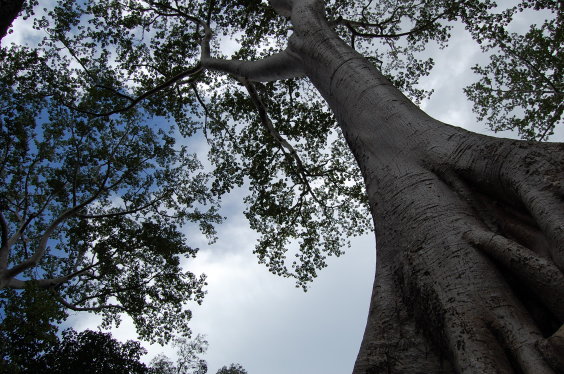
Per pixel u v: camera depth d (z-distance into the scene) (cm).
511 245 186
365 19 1119
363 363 205
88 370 966
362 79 376
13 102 1301
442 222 223
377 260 257
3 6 306
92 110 1373
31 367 933
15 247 1628
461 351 164
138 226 1585
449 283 192
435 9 1068
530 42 1187
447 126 285
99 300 1462
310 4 546
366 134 333
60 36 1185
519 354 150
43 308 947
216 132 1307
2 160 1416
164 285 1514
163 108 1329
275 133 1061
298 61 524
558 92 1173
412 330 204
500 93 1269
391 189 273
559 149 205
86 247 1524
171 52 1219
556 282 162
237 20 1177
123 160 1490
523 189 201
